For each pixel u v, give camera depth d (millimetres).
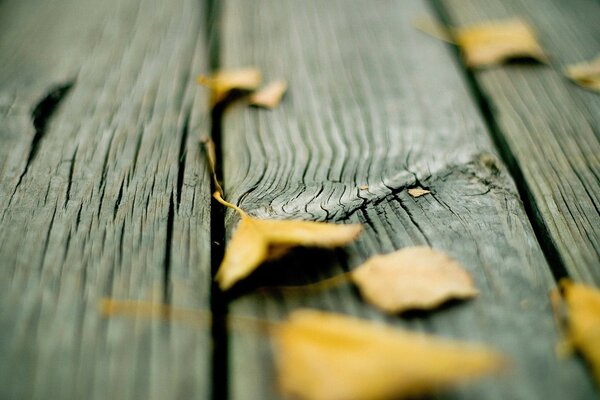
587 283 271
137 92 364
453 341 251
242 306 262
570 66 378
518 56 386
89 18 448
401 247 278
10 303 262
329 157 323
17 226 286
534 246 278
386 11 447
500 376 243
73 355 251
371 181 307
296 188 305
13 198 298
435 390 240
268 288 266
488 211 291
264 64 389
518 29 400
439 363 234
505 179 308
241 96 363
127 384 246
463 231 283
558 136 334
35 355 251
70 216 291
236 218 292
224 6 475
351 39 407
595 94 358
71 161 318
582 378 243
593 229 290
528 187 310
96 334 255
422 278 263
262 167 319
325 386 236
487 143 328
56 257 276
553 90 362
